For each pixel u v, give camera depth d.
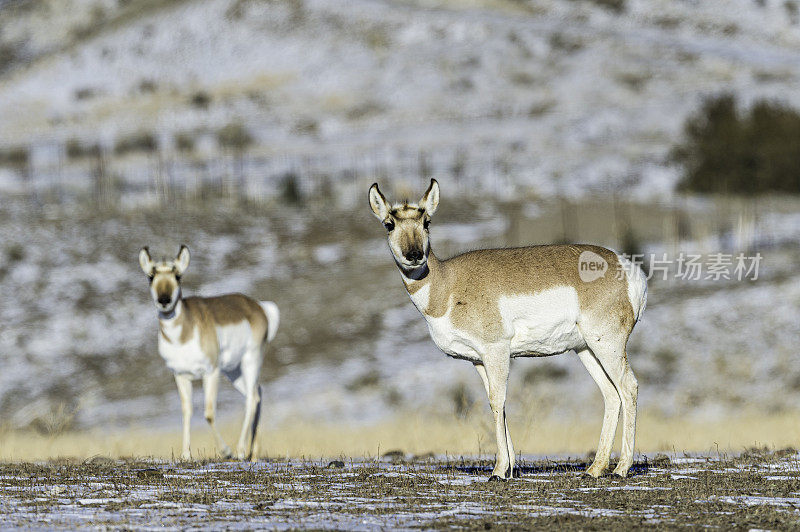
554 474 28.75
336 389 97.62
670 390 91.44
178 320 38.25
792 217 160.00
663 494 24.66
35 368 111.06
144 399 99.00
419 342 113.69
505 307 27.50
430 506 22.92
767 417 69.06
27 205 181.12
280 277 144.50
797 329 102.88
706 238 141.75
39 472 30.41
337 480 27.84
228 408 91.69
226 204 187.12
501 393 27.50
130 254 149.25
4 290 133.25
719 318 106.75
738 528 19.95
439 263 28.05
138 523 20.56
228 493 25.20
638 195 187.00
